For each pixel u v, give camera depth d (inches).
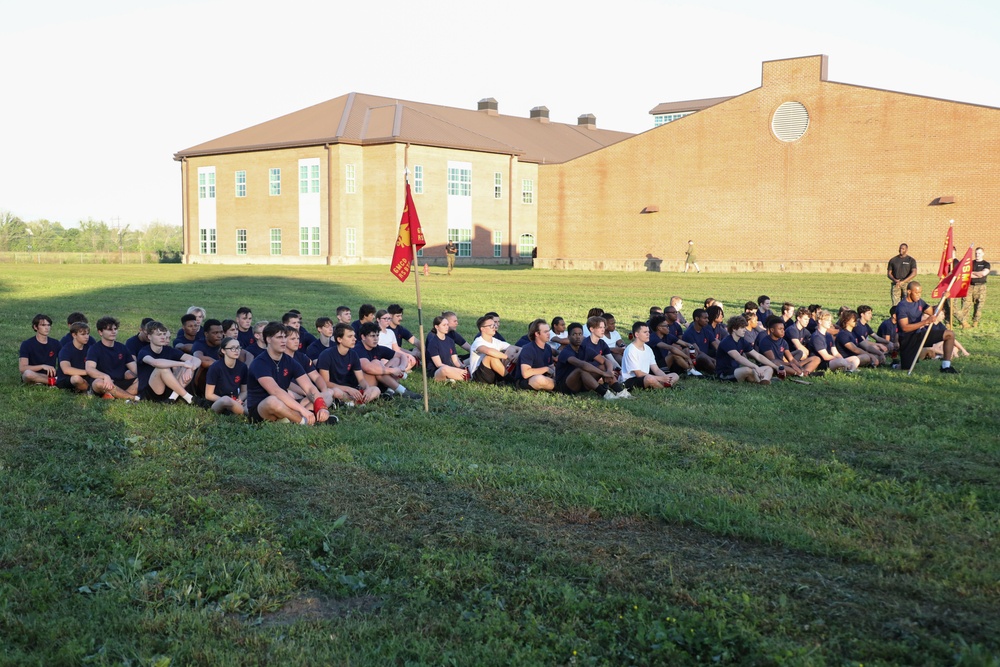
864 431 332.5
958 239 1502.2
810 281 1336.1
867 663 154.4
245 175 2294.5
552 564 199.2
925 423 350.3
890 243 1569.9
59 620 171.0
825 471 272.1
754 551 208.1
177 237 3540.8
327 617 177.3
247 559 202.2
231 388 370.9
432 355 463.2
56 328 703.1
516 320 778.2
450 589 187.6
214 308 908.6
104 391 390.9
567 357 425.4
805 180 1653.5
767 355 468.8
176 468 277.0
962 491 252.1
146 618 172.9
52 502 241.0
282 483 262.2
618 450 302.7
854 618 171.6
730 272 1675.7
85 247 3223.4
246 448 306.2
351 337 387.2
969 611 174.9
